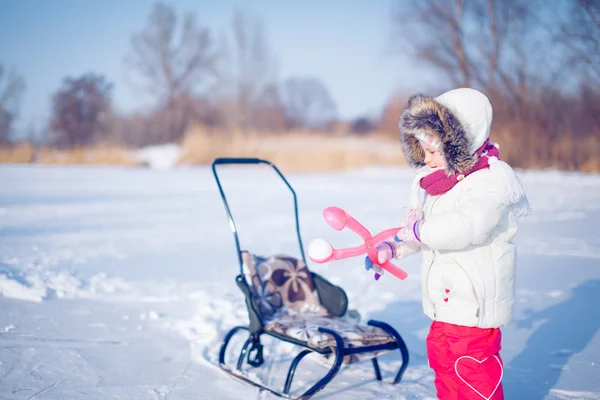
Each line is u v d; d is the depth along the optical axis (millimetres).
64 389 3289
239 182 17344
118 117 35188
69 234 8414
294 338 3207
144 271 6242
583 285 5578
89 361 3725
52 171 21672
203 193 14141
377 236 2895
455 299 2693
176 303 5059
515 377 3523
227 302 4918
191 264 6605
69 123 34438
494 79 23578
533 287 5535
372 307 4973
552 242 7730
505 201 2615
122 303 5035
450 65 25516
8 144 29891
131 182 17109
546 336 4234
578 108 22125
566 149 21078
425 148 2812
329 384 3465
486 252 2695
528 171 20734
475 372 2697
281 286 3842
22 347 3908
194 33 35156
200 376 3543
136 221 9719
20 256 6738
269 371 3658
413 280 5922
